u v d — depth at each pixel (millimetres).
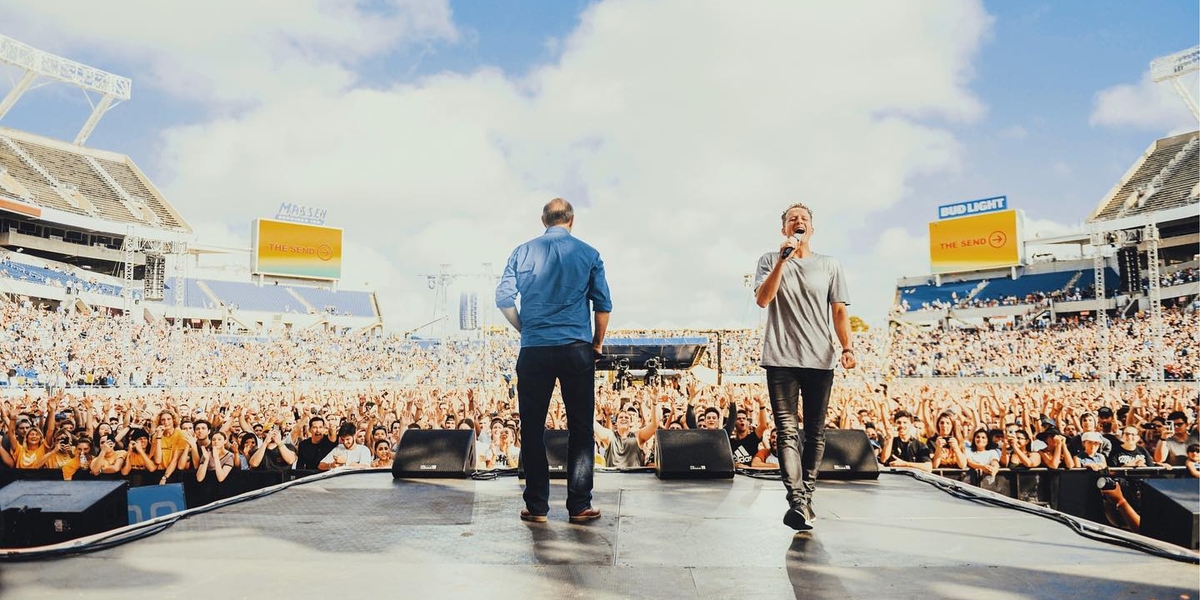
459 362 40562
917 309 54688
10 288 35469
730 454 4789
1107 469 8953
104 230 43500
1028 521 3338
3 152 43281
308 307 57875
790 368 3242
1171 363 32531
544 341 3346
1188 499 2998
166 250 34250
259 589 2234
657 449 4855
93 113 48656
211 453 9688
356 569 2473
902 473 4918
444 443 4852
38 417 11047
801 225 3258
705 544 2873
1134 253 30406
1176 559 2557
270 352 41000
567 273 3412
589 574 2441
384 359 44156
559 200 3643
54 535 3762
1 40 40750
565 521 3324
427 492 4125
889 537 2994
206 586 2254
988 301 51375
